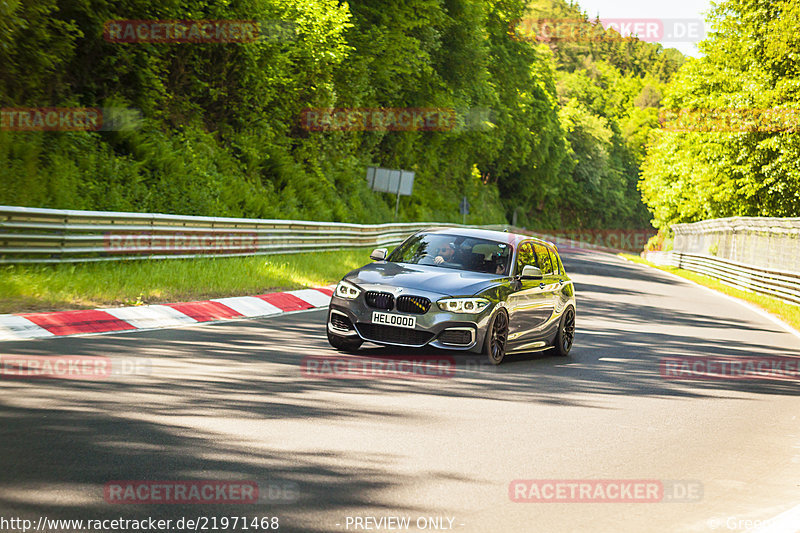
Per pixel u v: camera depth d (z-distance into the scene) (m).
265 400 7.20
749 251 34.38
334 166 37.72
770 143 43.28
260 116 29.81
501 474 5.55
